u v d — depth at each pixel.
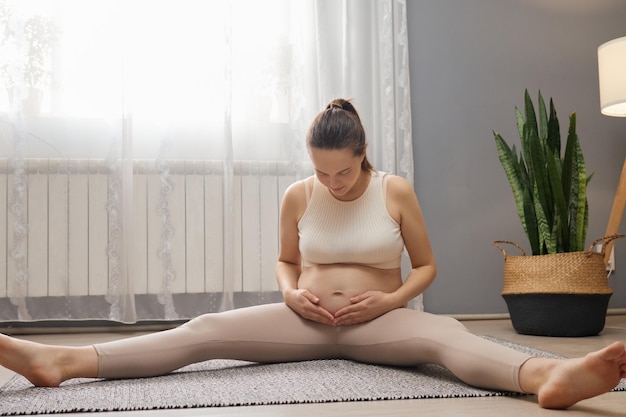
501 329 2.92
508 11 3.49
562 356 2.01
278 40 3.11
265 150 3.12
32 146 2.95
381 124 3.21
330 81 3.18
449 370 1.66
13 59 2.88
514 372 1.34
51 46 2.95
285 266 1.96
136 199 3.01
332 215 1.84
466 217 3.38
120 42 2.96
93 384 1.51
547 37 3.53
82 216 2.96
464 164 3.39
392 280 1.83
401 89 3.25
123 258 2.92
